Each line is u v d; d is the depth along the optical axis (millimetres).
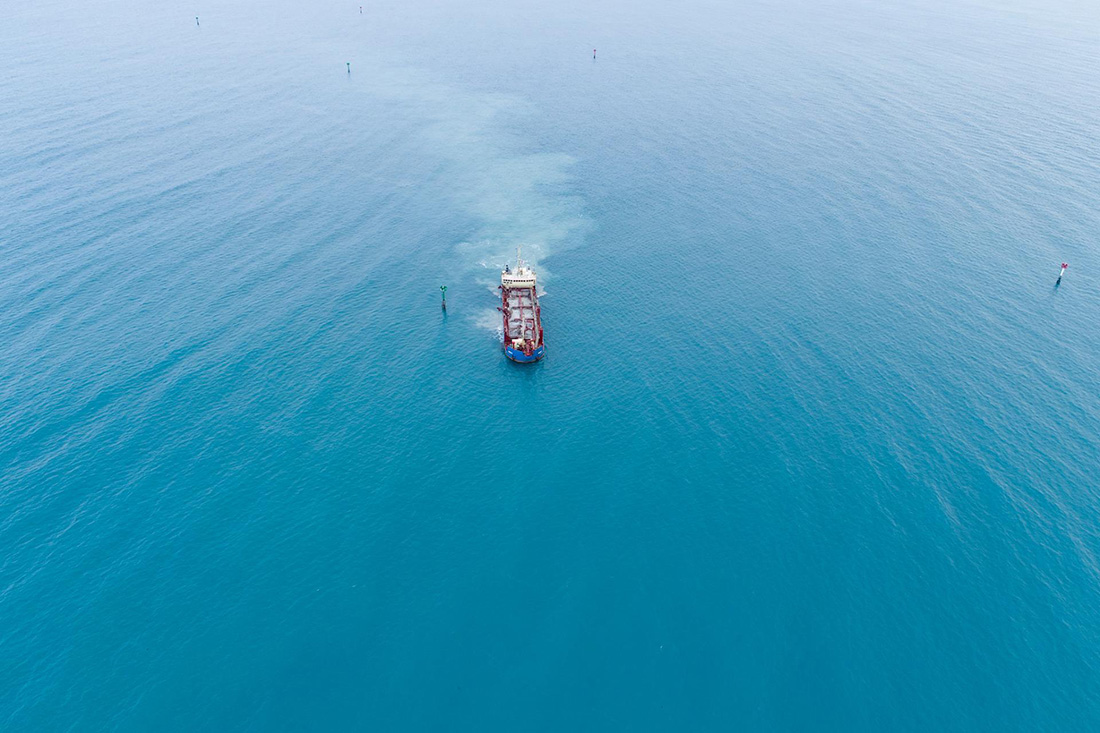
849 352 115938
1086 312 125438
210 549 82250
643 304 131125
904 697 68688
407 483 91875
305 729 65938
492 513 87938
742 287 135250
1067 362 113250
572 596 77875
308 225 153750
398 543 83750
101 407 100812
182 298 125312
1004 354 115000
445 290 126938
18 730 65500
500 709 67625
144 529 84188
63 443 94875
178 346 113562
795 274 138875
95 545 82062
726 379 110812
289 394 105750
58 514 85438
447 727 66188
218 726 66062
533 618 75625
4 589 76938
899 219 158000
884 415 102625
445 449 97438
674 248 150500
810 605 77000
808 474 93188
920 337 119312
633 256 147875
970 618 75562
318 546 83000
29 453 93000
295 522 85875
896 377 110062
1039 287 132500
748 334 121312
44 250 136000
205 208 157250
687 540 84438
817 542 84062
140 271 131750
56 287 125250
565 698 68562
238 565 80625
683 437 99750
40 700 67750
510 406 105812
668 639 73688
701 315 127062
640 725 66500
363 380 109688
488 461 95688
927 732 65938
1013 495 89562
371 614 75812
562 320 126688
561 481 92750
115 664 70750
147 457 93625
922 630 74500
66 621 74312
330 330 120500
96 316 118812
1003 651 72500
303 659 71562
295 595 77625
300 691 68938
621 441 99312
